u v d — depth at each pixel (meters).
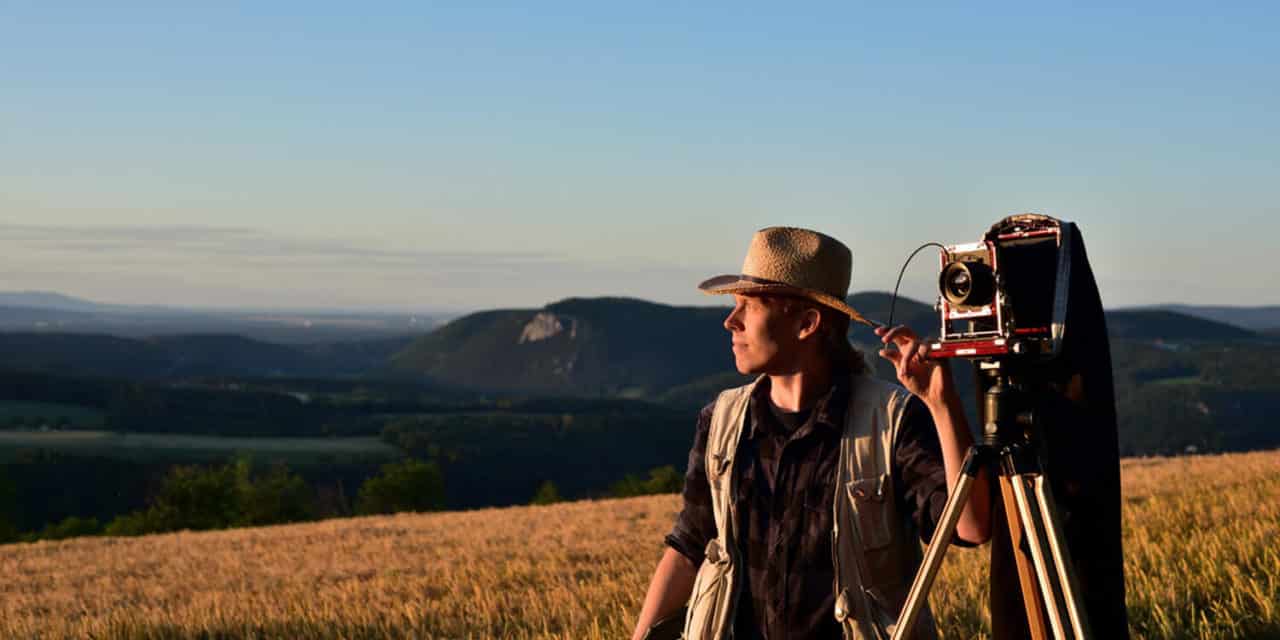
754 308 2.79
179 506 75.31
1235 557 6.25
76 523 77.69
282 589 12.07
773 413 2.81
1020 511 2.26
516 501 180.62
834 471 2.69
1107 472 2.36
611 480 198.25
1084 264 2.37
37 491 138.75
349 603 9.27
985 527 2.50
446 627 7.41
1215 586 5.51
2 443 176.75
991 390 2.33
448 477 182.75
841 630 2.65
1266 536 6.83
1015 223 2.38
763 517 2.74
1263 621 4.68
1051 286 2.30
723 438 2.86
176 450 179.50
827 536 2.67
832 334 2.79
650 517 20.45
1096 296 2.40
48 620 10.42
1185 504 10.29
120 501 143.62
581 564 11.24
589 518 21.67
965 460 2.30
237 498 76.94
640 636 2.95
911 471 2.61
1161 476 17.12
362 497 85.38
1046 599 2.21
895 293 2.51
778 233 2.83
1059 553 2.18
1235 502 9.85
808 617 2.65
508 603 8.33
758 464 2.79
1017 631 2.45
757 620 2.72
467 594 9.36
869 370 2.84
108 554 22.20
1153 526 8.85
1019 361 2.31
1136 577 5.99
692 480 2.96
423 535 21.12
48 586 16.11
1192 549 6.76
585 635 6.22
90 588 14.69
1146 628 4.86
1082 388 2.34
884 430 2.66
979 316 2.32
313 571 14.47
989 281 2.29
